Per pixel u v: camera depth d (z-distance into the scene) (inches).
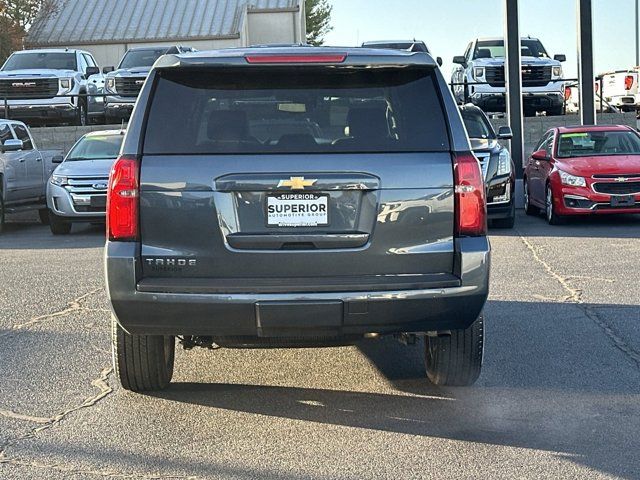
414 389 240.7
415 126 208.2
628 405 223.3
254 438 203.8
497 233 581.6
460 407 224.2
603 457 188.9
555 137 660.1
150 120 207.2
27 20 1738.4
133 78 971.9
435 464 186.1
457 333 229.5
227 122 207.3
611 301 347.6
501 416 216.7
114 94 974.4
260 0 1771.7
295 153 203.9
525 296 360.5
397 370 260.1
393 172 203.9
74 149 687.1
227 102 208.7
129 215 203.5
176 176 202.8
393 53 210.4
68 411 223.8
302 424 213.2
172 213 202.8
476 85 987.3
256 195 202.7
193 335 209.9
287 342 225.6
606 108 1237.7
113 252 203.2
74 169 644.1
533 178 681.0
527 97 984.9
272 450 195.8
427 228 205.2
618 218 660.7
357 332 204.7
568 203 603.2
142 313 203.6
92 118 1098.1
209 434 206.7
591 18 780.6
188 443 200.8
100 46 1653.5
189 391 240.8
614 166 603.2
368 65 207.6
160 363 230.7
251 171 202.4
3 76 981.2
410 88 210.8
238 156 203.3
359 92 209.9
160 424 213.9
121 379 233.3
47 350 285.3
